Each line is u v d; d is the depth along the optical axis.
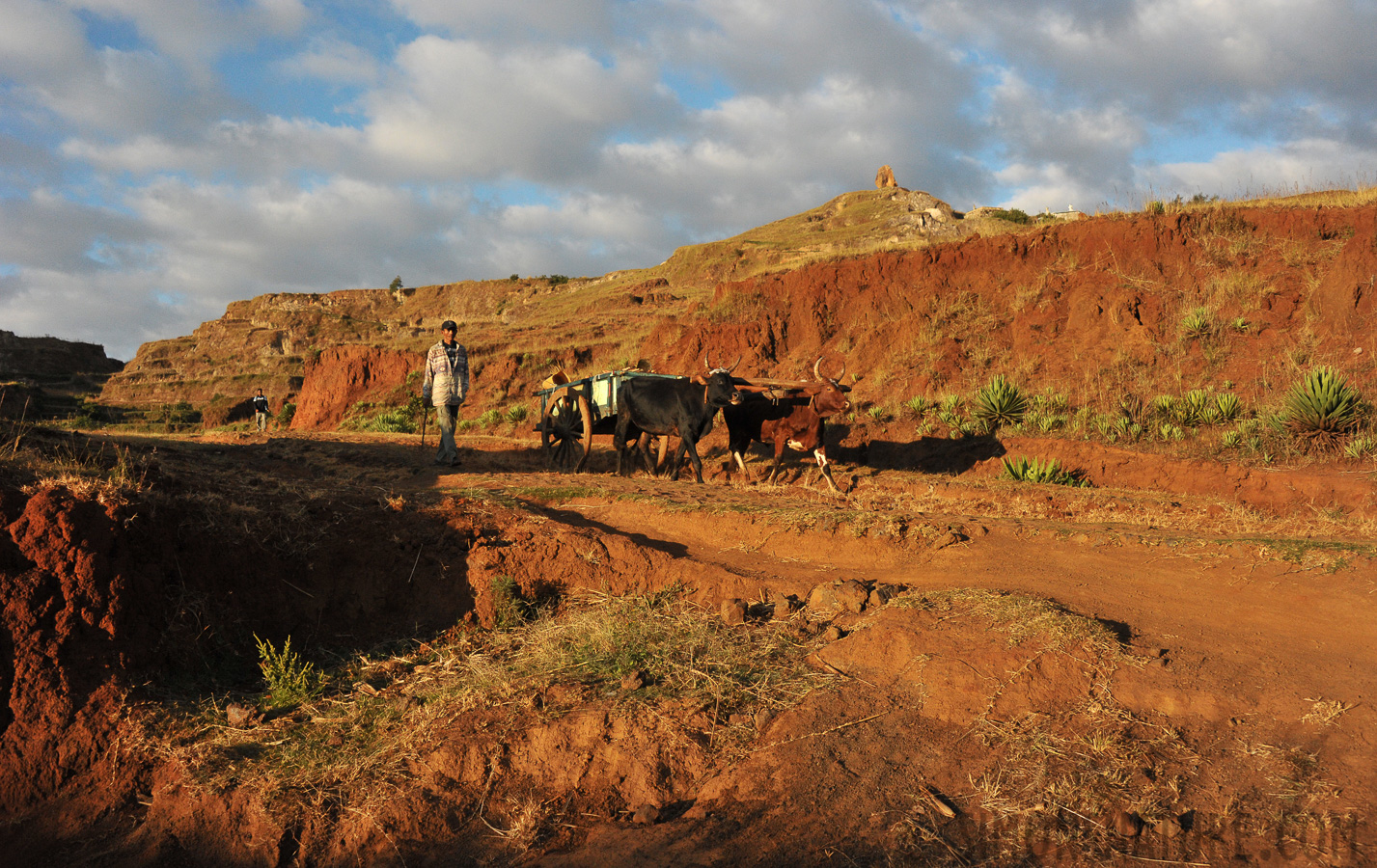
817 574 6.45
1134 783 3.84
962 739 4.23
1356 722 4.12
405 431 26.56
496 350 40.97
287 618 5.43
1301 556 6.16
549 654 5.16
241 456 10.24
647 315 45.62
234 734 4.32
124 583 4.53
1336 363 14.38
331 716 4.56
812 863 3.43
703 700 4.62
